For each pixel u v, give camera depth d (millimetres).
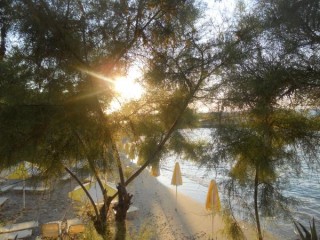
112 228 5105
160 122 5859
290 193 15680
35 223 10562
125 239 4945
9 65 4074
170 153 6289
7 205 13555
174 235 10844
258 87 4855
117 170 5559
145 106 5469
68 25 4223
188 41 5141
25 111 3973
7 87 4047
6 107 4008
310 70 4609
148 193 18031
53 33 4105
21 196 14766
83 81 4344
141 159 6094
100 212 5203
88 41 4473
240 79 5035
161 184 21141
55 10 4109
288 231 10562
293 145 6730
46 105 4090
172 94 5484
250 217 7410
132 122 5184
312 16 4312
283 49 4828
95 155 4621
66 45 4195
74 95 4250
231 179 7266
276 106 5332
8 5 3957
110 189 10359
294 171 6938
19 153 4125
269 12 4715
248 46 5027
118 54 4719
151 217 12602
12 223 10891
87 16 4340
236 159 7012
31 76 4207
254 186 7227
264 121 6582
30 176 5090
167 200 16406
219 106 5469
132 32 4793
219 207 9945
